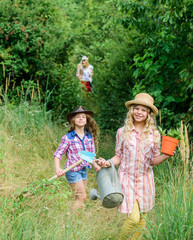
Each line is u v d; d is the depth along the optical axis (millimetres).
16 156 5023
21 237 2781
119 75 8117
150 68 5777
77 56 12500
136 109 3205
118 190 2924
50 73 7750
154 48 5652
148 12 5387
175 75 5773
